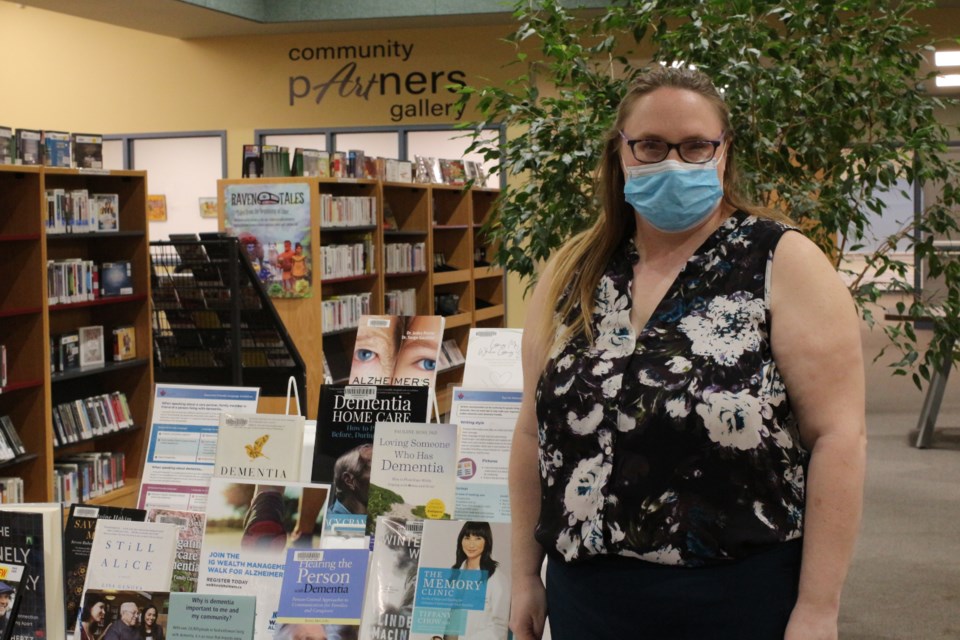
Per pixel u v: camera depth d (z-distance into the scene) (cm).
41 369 583
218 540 243
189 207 1293
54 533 246
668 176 165
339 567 231
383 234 936
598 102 399
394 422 248
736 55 376
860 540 586
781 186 376
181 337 675
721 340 161
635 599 163
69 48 1303
